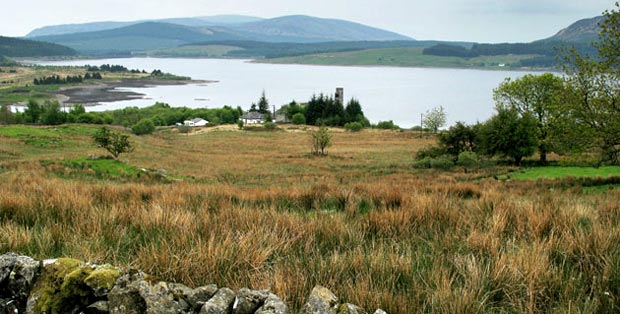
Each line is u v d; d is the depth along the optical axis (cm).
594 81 2184
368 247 522
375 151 7900
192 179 3584
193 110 16975
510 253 446
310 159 6562
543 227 572
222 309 305
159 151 6569
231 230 543
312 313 303
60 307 321
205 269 409
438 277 382
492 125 4822
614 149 2264
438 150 5459
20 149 5206
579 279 384
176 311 307
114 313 310
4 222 623
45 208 696
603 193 1739
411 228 615
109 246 495
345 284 388
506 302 360
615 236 488
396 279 405
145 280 321
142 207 679
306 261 454
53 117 11544
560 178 2823
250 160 6238
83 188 1064
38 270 348
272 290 366
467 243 505
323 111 15012
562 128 2433
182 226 570
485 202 780
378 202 900
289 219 619
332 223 602
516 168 4375
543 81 4544
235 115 16738
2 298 345
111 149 3484
